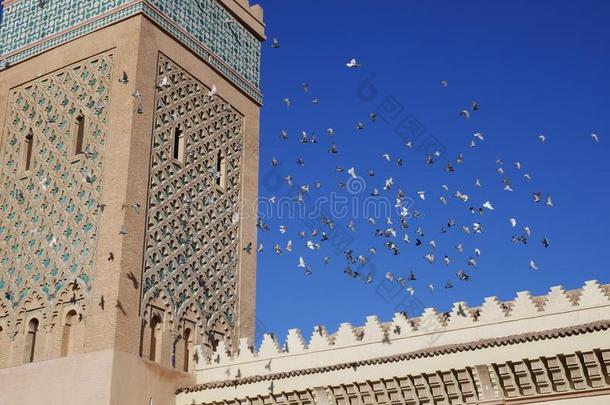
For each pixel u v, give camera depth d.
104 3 30.33
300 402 25.62
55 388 25.56
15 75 31.72
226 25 34.00
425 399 23.59
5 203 29.84
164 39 30.08
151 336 26.81
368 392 24.39
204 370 28.03
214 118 32.03
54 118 29.91
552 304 22.62
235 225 31.78
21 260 28.55
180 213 29.02
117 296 25.59
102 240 26.70
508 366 22.28
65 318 26.59
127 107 28.05
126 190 26.84
